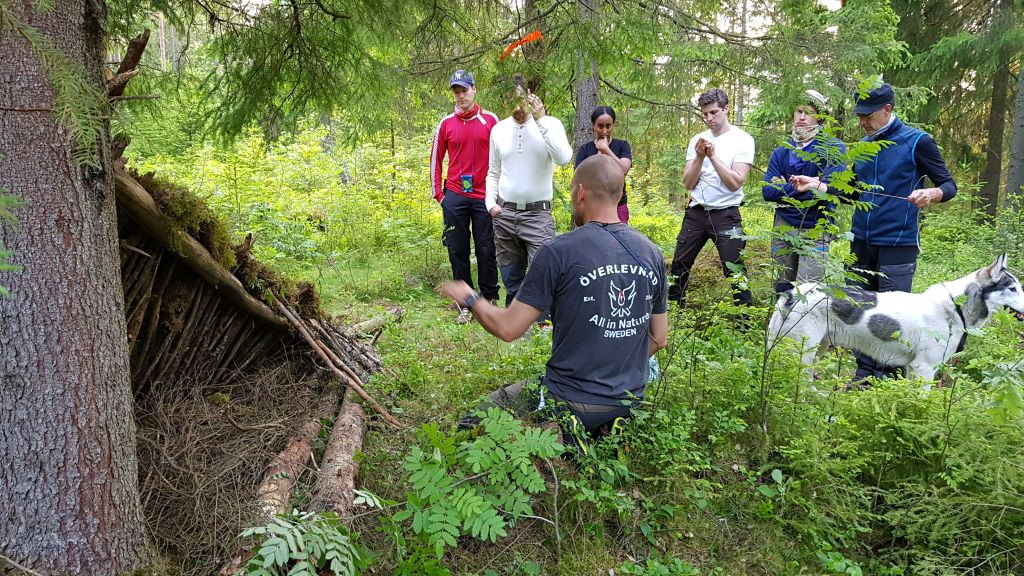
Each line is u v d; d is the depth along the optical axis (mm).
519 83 4180
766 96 6531
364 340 4484
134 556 1866
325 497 2293
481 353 4129
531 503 2457
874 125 3936
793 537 2518
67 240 1680
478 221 5398
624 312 2520
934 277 6918
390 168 9953
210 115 3529
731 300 3799
